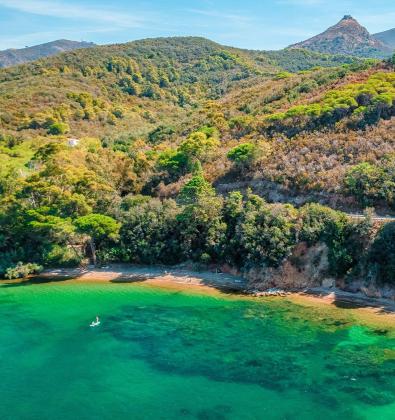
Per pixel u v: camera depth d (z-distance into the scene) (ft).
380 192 193.77
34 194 234.38
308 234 184.55
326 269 181.68
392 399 108.37
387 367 122.42
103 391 115.55
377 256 172.55
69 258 220.23
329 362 125.90
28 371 126.41
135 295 187.21
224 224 206.80
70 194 227.61
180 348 138.10
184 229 213.46
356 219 183.01
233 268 202.28
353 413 103.55
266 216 193.77
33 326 158.20
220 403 108.88
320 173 216.33
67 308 175.11
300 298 175.42
